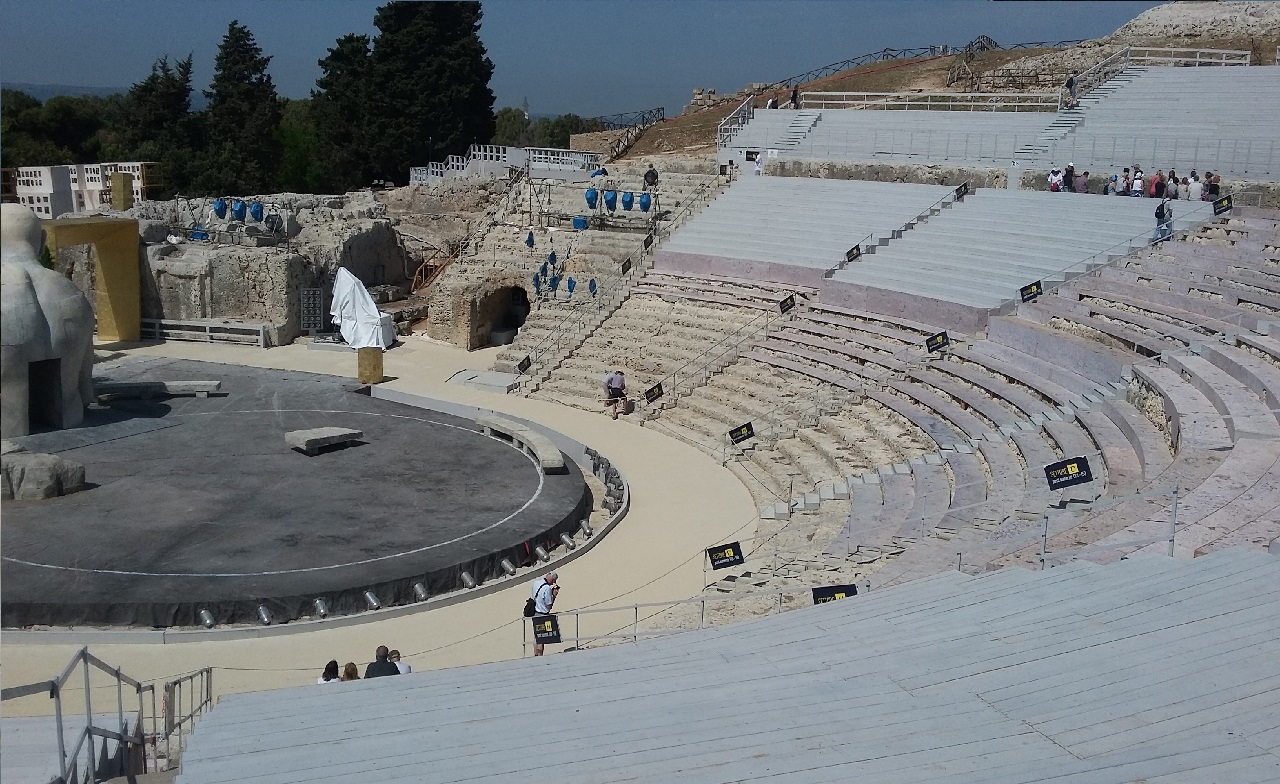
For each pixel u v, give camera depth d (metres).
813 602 17.02
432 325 47.56
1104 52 61.78
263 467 28.97
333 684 12.80
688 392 35.97
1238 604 12.65
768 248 42.47
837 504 24.97
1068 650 11.82
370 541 23.94
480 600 22.48
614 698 11.74
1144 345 26.08
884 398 30.36
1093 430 23.11
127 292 47.28
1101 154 42.00
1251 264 29.36
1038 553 16.02
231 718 11.59
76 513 25.00
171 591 20.92
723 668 12.55
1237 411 20.47
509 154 59.06
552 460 29.30
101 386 35.09
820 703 11.05
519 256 48.50
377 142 69.69
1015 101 57.56
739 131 55.78
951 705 10.70
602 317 42.31
